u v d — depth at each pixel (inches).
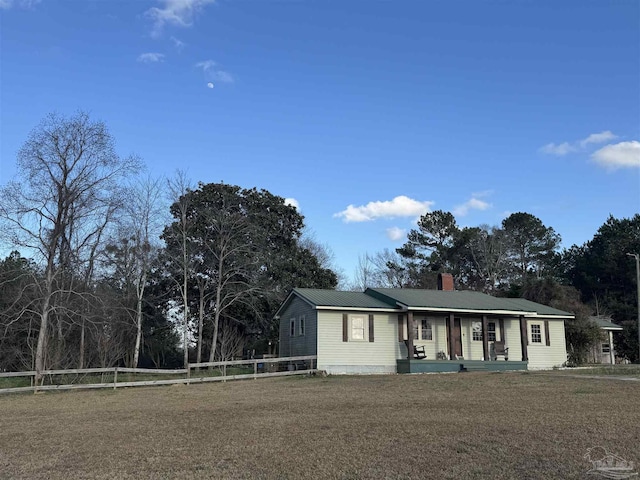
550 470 315.6
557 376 928.3
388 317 1163.9
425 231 2576.3
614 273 2363.4
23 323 1210.0
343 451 374.6
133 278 1486.2
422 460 345.7
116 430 485.4
